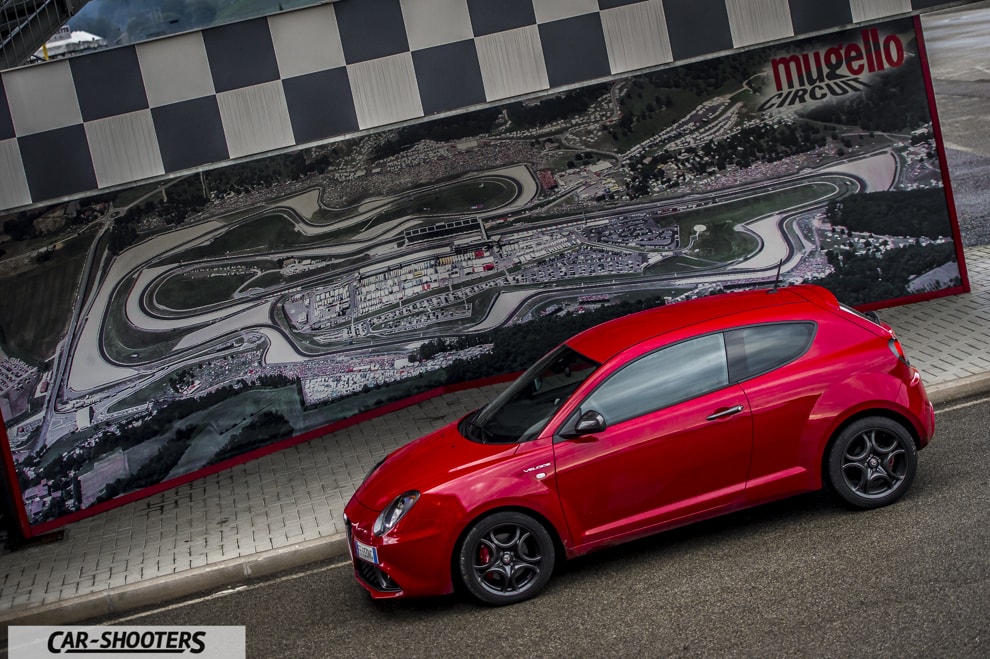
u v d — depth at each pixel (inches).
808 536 249.4
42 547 355.3
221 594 291.9
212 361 399.9
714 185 427.2
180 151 320.8
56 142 318.7
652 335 257.4
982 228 524.4
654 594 234.1
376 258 419.5
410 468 255.3
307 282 411.2
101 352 381.1
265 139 322.7
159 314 390.0
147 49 319.0
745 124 424.2
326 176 409.7
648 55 337.4
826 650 196.1
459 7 327.0
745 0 344.2
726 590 229.0
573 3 332.2
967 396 337.1
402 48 325.1
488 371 434.3
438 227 422.9
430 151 418.6
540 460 240.7
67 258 374.6
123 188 320.5
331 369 418.3
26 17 333.1
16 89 317.1
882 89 424.2
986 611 199.9
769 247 430.3
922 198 430.0
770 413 246.2
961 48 969.5
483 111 418.6
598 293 430.3
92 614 295.7
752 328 254.2
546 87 331.9
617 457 241.8
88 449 378.9
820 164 427.2
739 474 248.1
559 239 427.5
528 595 243.4
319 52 323.0
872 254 432.5
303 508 340.5
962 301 427.2
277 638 252.7
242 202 399.5
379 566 243.8
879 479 256.8
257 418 408.8
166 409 393.1
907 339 393.7
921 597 209.8
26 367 368.8
